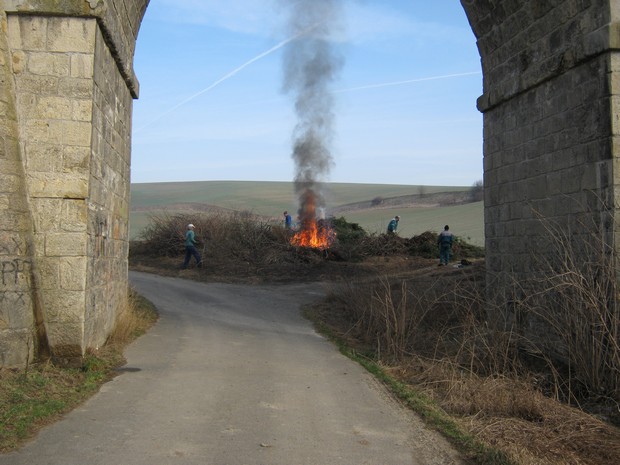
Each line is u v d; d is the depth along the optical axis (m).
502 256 11.22
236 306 15.51
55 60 7.67
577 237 9.00
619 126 8.28
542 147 9.91
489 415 6.86
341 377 8.30
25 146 7.58
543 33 9.73
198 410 6.38
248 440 5.55
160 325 11.71
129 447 5.21
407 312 11.35
